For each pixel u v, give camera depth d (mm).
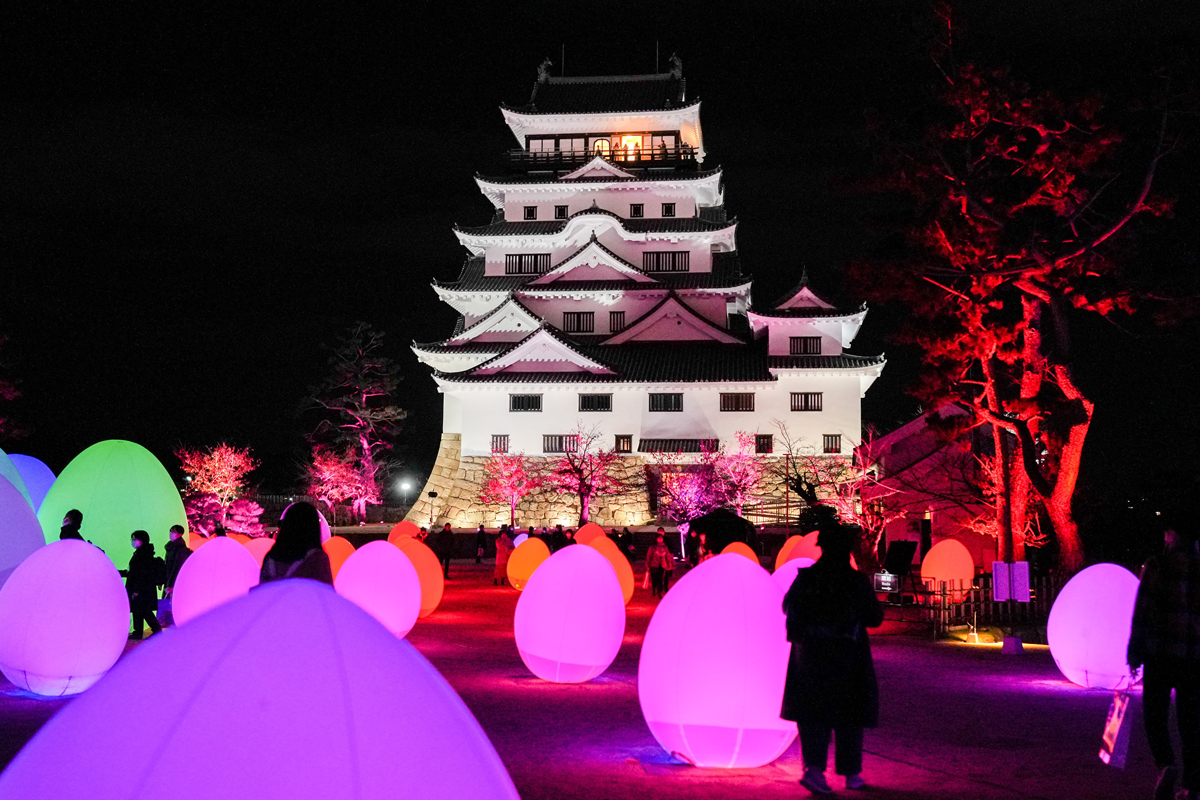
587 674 13680
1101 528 30297
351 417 78875
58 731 3289
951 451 35469
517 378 61438
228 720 3164
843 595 8109
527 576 29141
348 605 3723
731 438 60812
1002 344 24781
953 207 24953
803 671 8109
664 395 61781
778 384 60656
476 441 63062
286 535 7648
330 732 3184
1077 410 24156
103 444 21203
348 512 75250
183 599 16391
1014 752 9664
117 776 3094
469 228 69125
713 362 62500
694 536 37531
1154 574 7832
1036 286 24406
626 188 68375
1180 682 7633
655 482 60562
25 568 11945
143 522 20562
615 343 64875
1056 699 12859
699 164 78062
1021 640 19031
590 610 13609
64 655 11578
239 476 61000
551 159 70875
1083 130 23062
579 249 65438
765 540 51812
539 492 61531
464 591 31859
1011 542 21547
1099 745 10008
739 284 65062
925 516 36125
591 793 8000
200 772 3072
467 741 3459
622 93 73062
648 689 9016
